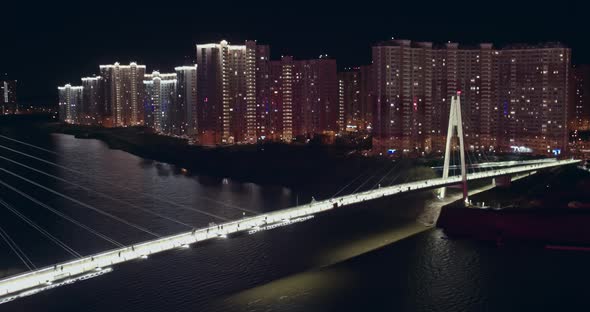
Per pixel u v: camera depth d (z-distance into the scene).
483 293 118.50
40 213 181.62
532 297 116.69
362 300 113.56
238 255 137.50
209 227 116.06
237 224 120.50
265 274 125.62
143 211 186.12
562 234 153.88
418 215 178.12
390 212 181.38
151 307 108.25
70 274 94.31
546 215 158.12
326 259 136.00
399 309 110.44
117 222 170.25
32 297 111.38
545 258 140.38
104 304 109.31
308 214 133.00
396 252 142.75
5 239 151.38
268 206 196.50
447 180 192.88
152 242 105.56
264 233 156.00
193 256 136.50
